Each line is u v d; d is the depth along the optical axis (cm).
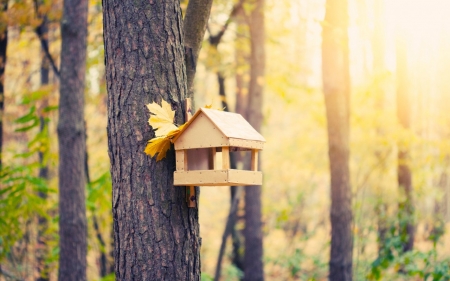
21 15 864
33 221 854
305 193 1500
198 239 322
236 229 1330
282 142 1666
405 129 1146
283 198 1716
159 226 305
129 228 307
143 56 315
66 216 649
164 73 318
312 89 1168
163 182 311
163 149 309
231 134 301
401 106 1202
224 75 1179
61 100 662
